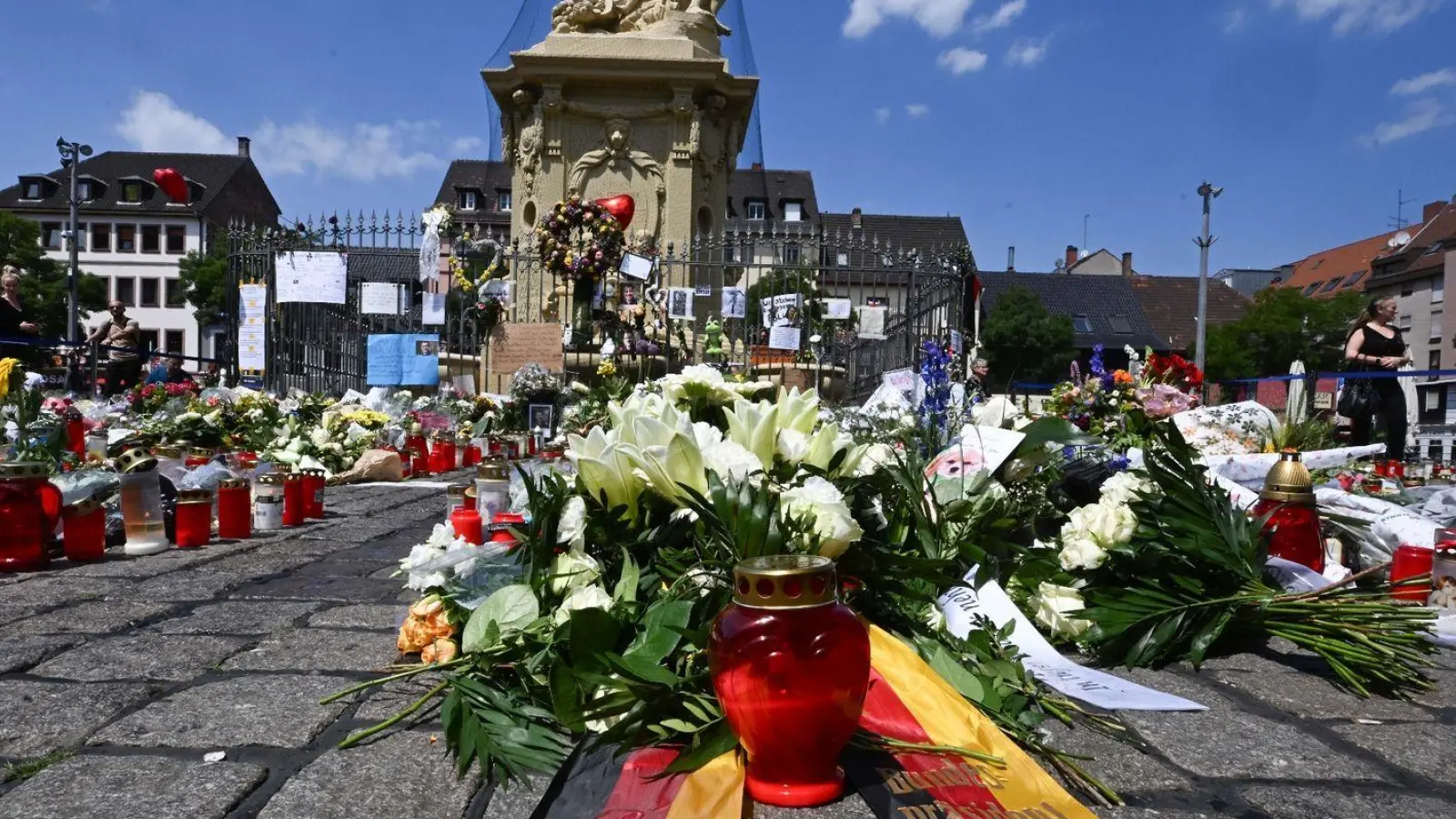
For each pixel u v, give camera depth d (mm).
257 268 11891
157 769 1879
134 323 13102
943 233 63438
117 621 3061
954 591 2498
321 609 3254
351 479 7434
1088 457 3918
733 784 1624
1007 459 2969
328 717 2166
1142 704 2324
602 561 2213
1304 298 45406
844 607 1637
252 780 1831
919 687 1950
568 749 1902
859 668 1606
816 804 1645
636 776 1688
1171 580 2893
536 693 2023
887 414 3299
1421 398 52406
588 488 2211
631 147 11352
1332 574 3633
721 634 1618
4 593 3447
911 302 11672
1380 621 2654
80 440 6855
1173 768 1984
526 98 11328
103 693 2338
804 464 2199
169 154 72500
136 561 4125
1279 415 6168
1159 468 2965
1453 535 3186
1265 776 1957
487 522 4262
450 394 10328
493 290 10672
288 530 5062
